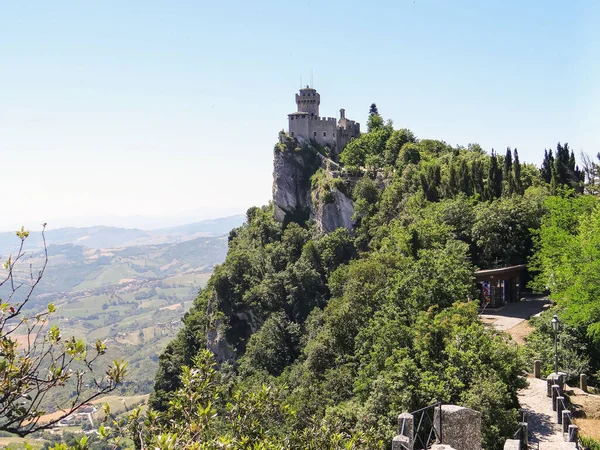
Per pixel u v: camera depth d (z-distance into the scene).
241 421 21.28
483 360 35.81
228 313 127.94
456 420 25.33
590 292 44.03
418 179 112.94
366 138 160.25
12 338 13.02
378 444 25.47
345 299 69.50
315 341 77.75
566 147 97.31
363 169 150.12
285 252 136.62
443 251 59.28
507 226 75.56
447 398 32.59
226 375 105.38
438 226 75.38
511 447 23.36
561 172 92.75
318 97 170.38
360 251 120.25
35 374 11.94
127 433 15.45
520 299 70.75
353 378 55.22
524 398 38.47
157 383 125.12
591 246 45.12
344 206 135.00
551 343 46.38
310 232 140.50
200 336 132.12
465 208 81.94
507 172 97.75
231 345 123.88
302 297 121.81
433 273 53.78
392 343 44.59
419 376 35.69
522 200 78.62
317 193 144.38
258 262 135.38
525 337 52.16
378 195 129.38
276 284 124.88
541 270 66.56
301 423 49.81
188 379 18.77
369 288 66.06
